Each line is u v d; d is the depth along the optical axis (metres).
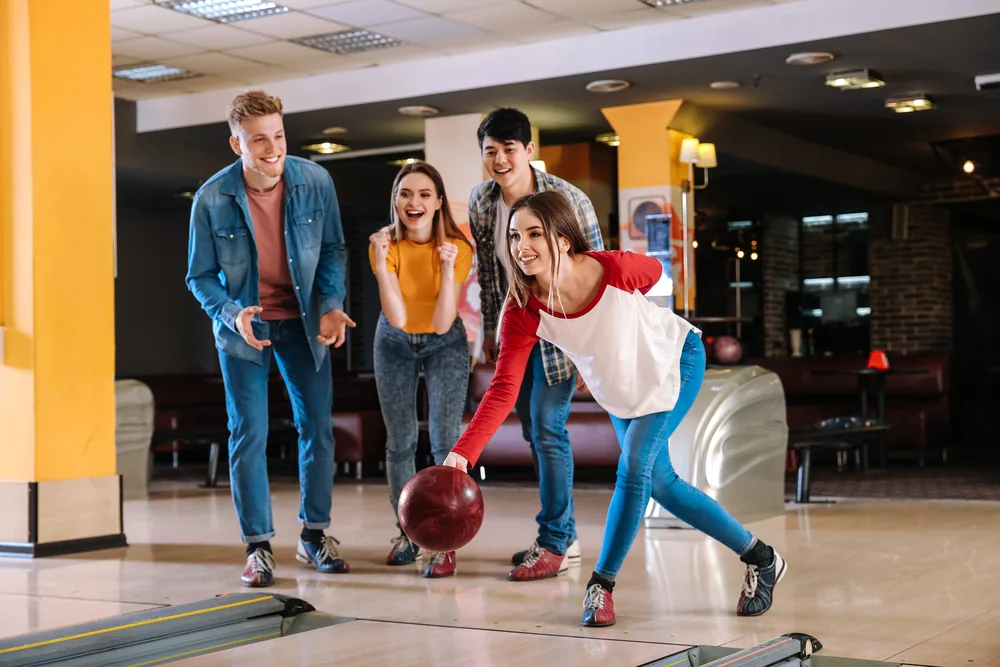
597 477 7.87
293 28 8.38
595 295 2.68
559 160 11.70
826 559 3.80
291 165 3.67
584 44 8.79
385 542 4.45
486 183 3.77
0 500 4.37
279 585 3.45
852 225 15.07
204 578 3.66
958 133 11.57
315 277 3.81
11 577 3.77
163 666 2.42
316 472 3.75
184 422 10.05
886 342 14.59
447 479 2.63
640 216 9.90
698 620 2.82
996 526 4.68
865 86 9.16
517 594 3.24
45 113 4.49
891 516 5.12
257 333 3.62
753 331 14.89
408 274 3.75
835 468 8.52
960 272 14.45
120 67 9.51
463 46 9.05
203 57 9.20
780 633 2.64
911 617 2.82
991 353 14.26
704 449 4.83
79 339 4.55
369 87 9.74
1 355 4.42
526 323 2.77
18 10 4.47
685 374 2.84
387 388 3.81
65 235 4.54
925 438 9.05
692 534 4.57
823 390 9.74
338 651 2.53
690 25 8.38
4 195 4.48
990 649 2.45
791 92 9.56
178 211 13.81
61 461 4.44
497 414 2.76
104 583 3.60
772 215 15.06
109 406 4.64
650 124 9.84
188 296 13.99
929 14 7.55
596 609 2.76
